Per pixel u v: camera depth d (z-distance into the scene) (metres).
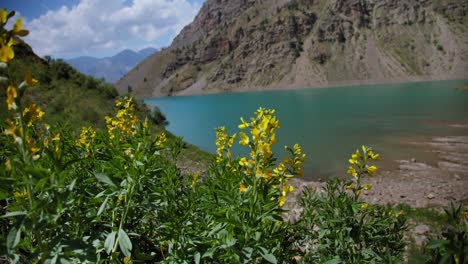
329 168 22.00
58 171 1.77
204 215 2.83
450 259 1.52
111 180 2.09
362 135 33.34
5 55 1.63
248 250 2.10
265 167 2.44
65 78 32.50
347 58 194.38
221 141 3.70
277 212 2.14
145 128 2.49
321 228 3.01
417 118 41.22
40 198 1.65
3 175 1.68
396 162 22.28
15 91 1.66
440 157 22.69
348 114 52.19
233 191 2.42
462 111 43.44
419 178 18.25
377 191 14.93
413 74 170.12
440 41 186.50
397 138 30.34
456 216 1.92
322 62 197.12
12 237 1.54
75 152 2.75
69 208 2.13
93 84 34.56
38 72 29.45
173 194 2.67
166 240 2.46
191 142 37.62
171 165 3.18
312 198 3.59
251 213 2.15
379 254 2.63
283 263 2.71
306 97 106.31
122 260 2.27
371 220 3.06
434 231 7.71
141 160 2.27
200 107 104.12
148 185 2.53
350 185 3.28
